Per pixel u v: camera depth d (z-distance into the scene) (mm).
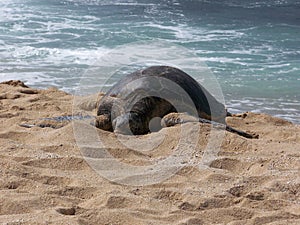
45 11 39719
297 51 30469
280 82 23922
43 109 14758
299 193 8891
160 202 8312
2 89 17281
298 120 18766
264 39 33594
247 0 50000
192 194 8617
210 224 7648
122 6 43438
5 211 7633
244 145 11195
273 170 9945
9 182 8766
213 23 38312
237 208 8094
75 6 42469
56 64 25250
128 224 7461
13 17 36875
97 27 34625
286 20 40562
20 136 11602
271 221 7754
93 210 7797
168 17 39688
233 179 9406
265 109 20047
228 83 23500
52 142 10969
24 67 24547
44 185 8773
